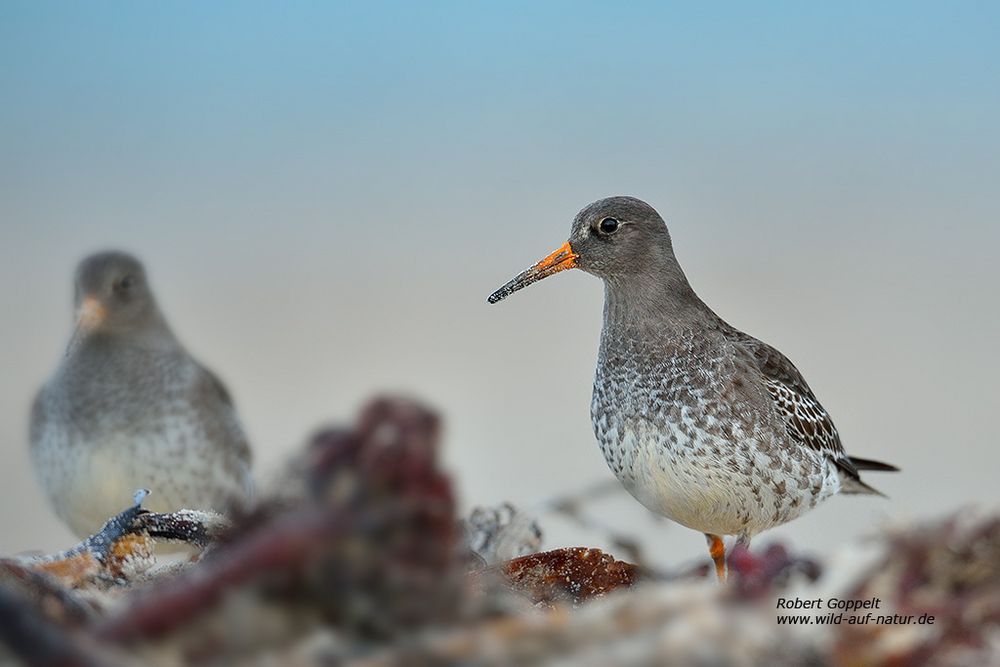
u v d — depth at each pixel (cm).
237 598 120
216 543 202
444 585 123
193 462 454
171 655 119
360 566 119
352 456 119
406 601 122
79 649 117
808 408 431
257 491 135
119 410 443
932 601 136
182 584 125
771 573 144
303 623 121
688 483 408
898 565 141
